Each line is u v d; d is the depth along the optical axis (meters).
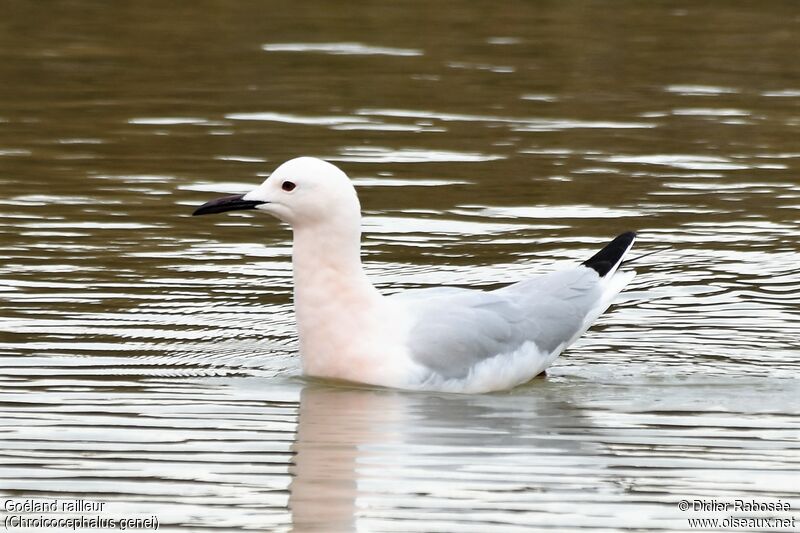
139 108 22.09
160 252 16.23
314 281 12.78
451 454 11.28
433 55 25.48
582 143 20.77
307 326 12.84
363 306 12.80
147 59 24.89
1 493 10.43
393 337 12.77
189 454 11.16
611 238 16.95
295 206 12.69
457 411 12.27
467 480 10.79
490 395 12.78
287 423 11.83
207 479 10.70
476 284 15.40
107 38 26.23
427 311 13.02
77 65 24.41
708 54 25.84
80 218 17.25
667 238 17.00
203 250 16.41
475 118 21.95
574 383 13.16
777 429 11.94
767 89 23.73
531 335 13.20
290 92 23.11
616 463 11.16
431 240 16.83
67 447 11.22
